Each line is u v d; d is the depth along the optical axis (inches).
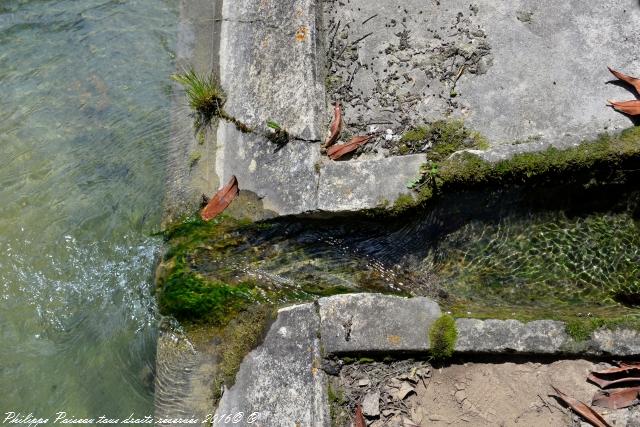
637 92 140.5
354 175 138.4
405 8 157.8
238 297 143.6
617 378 118.3
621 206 137.3
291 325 131.5
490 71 147.9
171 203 160.1
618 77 142.3
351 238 142.9
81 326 153.9
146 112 175.2
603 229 138.2
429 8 156.9
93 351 151.0
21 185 171.6
